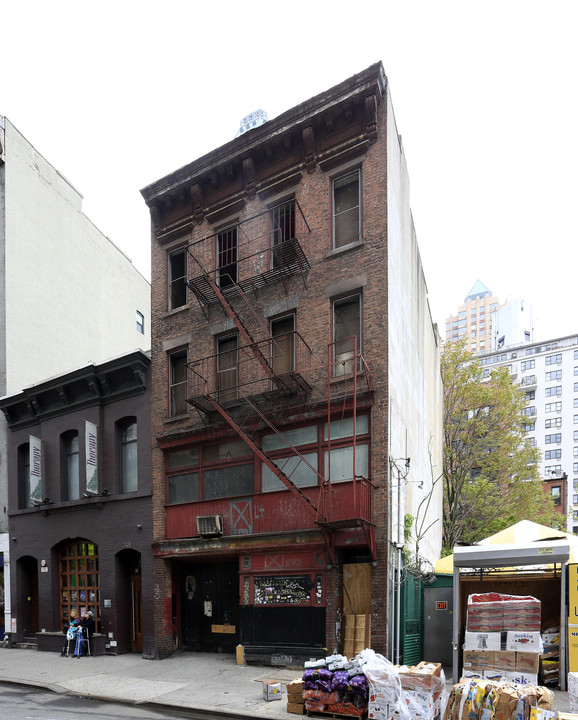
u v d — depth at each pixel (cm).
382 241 1634
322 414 1638
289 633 1559
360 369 1606
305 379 1695
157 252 2148
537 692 845
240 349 1831
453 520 3316
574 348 11456
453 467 3425
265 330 1808
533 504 3309
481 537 3294
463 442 3422
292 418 1689
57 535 2216
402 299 1892
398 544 1541
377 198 1662
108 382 2147
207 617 1844
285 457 1691
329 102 1739
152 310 2114
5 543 2411
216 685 1400
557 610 1459
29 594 2356
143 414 2044
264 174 1903
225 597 1811
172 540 1848
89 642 1936
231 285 1934
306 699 1102
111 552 2022
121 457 2117
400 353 1798
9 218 2817
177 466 1947
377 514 1493
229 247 1980
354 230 1722
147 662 1761
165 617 1841
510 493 3319
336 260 1706
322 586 1522
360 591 1503
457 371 3503
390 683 981
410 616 1579
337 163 1753
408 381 1995
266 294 1830
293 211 1853
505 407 3409
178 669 1619
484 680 916
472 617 1239
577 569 1239
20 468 2459
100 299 3494
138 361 2042
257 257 1866
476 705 859
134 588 2019
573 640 1220
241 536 1680
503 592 1560
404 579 1545
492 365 12394
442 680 1000
